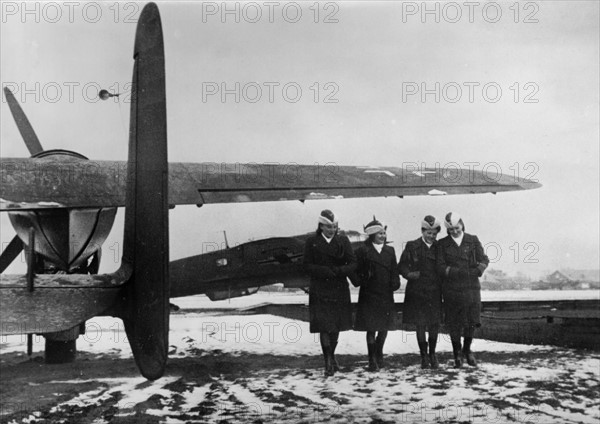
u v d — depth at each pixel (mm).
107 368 6367
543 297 19562
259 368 6148
